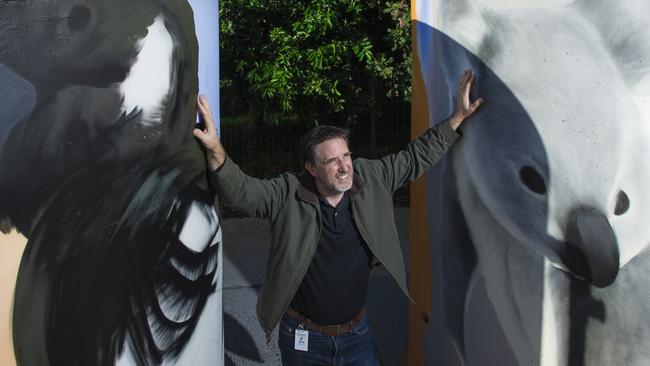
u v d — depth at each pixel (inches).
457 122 112.2
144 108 83.4
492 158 110.0
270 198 101.6
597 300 93.1
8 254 74.4
